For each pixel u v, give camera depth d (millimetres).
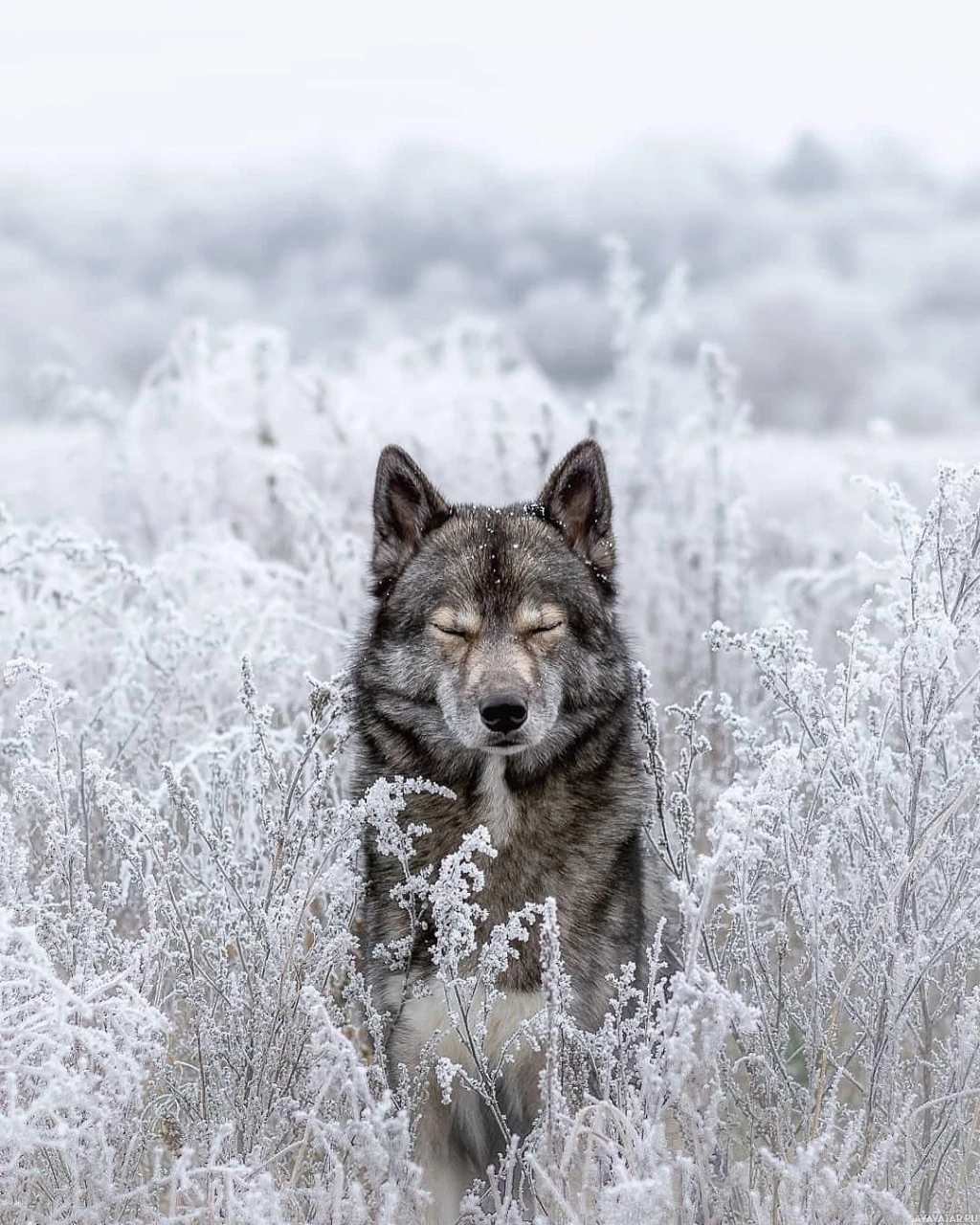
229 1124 9062
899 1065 10086
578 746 12117
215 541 21000
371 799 10648
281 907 10633
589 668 12359
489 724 11367
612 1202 8008
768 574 24828
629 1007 11570
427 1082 10688
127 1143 9570
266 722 11367
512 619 12039
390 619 12727
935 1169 10039
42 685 11195
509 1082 11562
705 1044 8898
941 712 10766
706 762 15711
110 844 11812
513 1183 11445
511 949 10164
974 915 10562
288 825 11023
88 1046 8523
